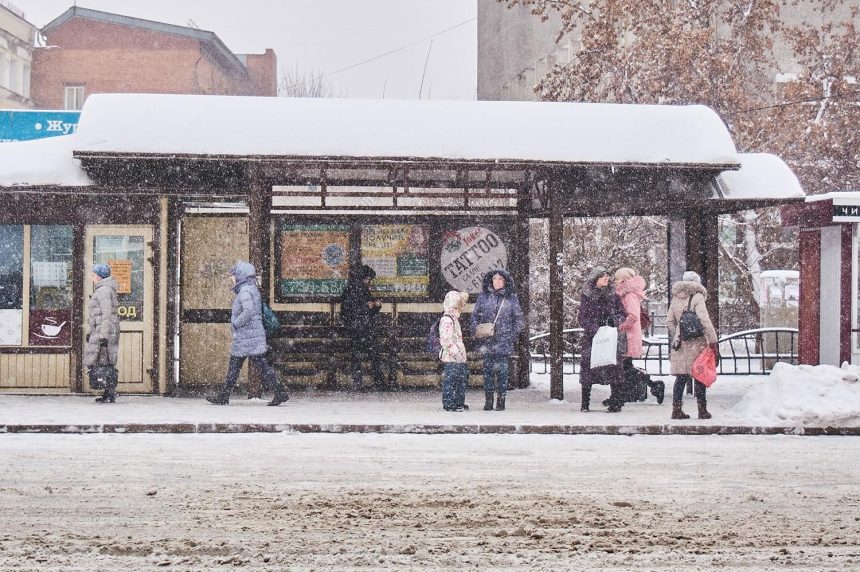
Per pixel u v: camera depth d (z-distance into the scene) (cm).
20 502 792
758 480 920
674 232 1834
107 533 687
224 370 1759
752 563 616
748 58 3381
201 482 887
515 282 1834
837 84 3394
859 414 1302
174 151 1516
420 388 1798
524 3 3375
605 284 1483
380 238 1806
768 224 3331
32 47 5750
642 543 665
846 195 1767
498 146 1559
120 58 5806
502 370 1479
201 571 589
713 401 1652
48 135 2592
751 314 3450
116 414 1361
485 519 736
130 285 1672
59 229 1672
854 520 745
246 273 1518
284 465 990
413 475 932
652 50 3130
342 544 658
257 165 1550
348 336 1783
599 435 1276
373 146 1541
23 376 1662
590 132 1598
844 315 1773
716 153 1602
